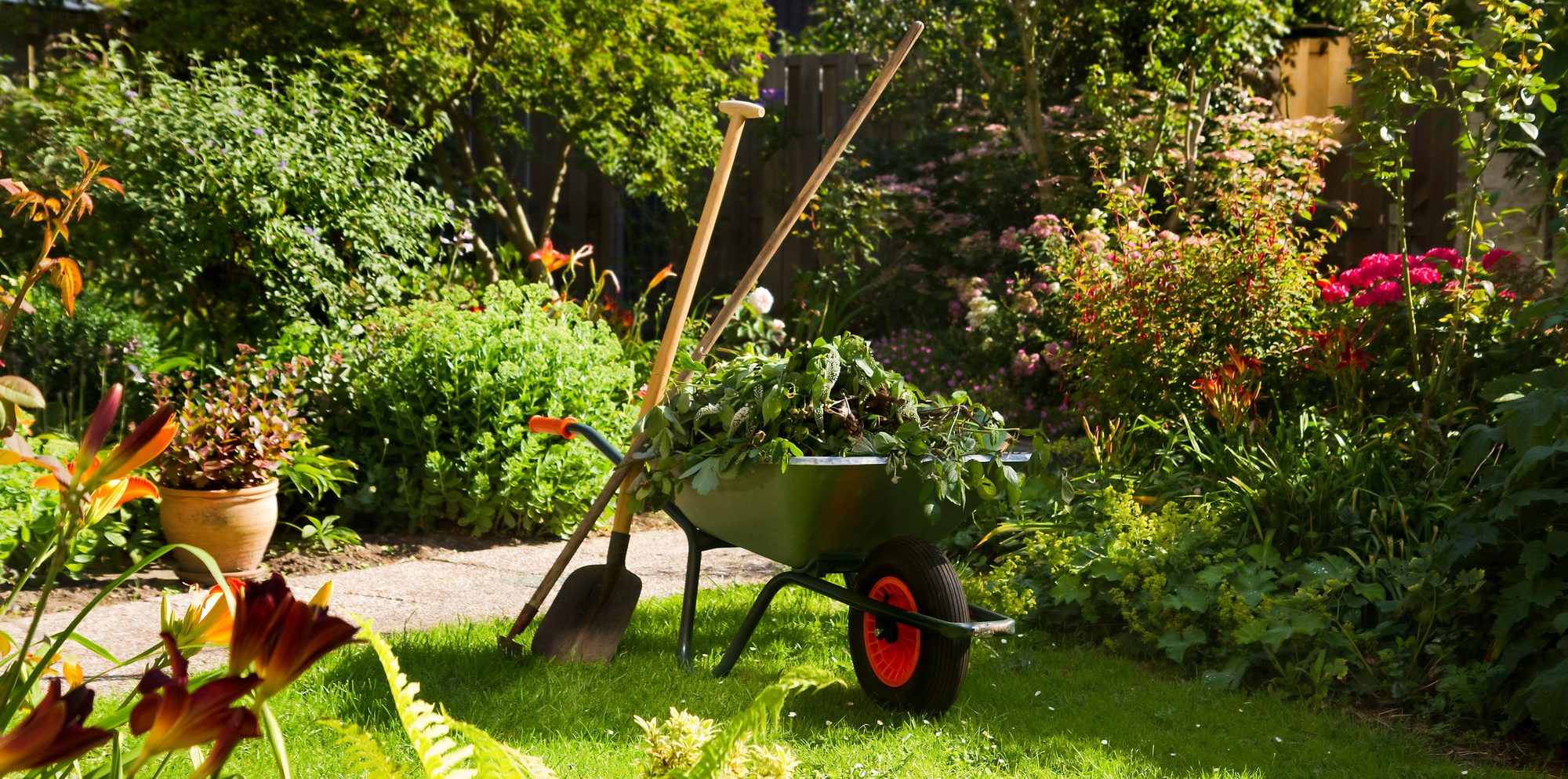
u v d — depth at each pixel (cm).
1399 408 478
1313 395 518
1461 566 322
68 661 134
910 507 316
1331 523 392
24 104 539
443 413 529
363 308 589
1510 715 291
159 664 103
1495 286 445
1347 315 482
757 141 1023
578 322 614
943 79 943
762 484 299
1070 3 841
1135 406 536
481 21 777
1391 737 291
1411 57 459
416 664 320
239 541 429
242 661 66
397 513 521
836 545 318
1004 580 392
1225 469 445
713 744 90
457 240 695
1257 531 403
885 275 902
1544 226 537
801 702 304
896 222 898
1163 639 354
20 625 356
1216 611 358
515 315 581
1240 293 530
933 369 792
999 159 875
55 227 234
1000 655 357
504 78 809
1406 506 391
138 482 114
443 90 757
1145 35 806
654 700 302
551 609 344
